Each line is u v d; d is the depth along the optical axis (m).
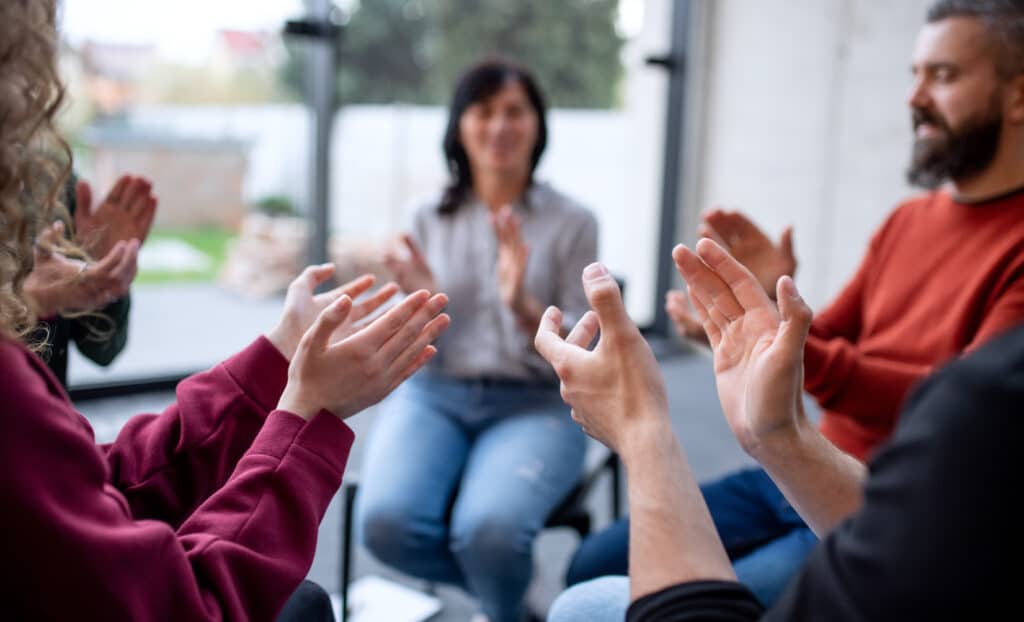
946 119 1.37
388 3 3.37
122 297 1.39
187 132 3.67
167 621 0.57
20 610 0.50
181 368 3.27
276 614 0.66
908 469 0.42
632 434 0.65
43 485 0.49
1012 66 1.30
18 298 0.72
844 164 3.37
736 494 1.38
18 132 0.60
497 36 3.63
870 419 1.37
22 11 0.56
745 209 3.88
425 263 1.66
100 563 0.51
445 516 1.59
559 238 1.80
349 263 3.50
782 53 3.62
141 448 0.84
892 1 3.12
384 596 1.85
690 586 0.57
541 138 1.87
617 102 4.07
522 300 1.58
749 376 0.72
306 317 0.88
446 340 1.76
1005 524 0.39
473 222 1.83
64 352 1.21
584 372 0.69
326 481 0.70
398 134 3.54
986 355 0.42
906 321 1.45
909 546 0.41
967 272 1.37
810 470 0.69
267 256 3.88
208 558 0.62
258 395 0.84
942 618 0.40
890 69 3.15
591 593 0.92
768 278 1.48
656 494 0.62
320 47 3.26
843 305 1.63
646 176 4.25
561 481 1.57
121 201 1.30
